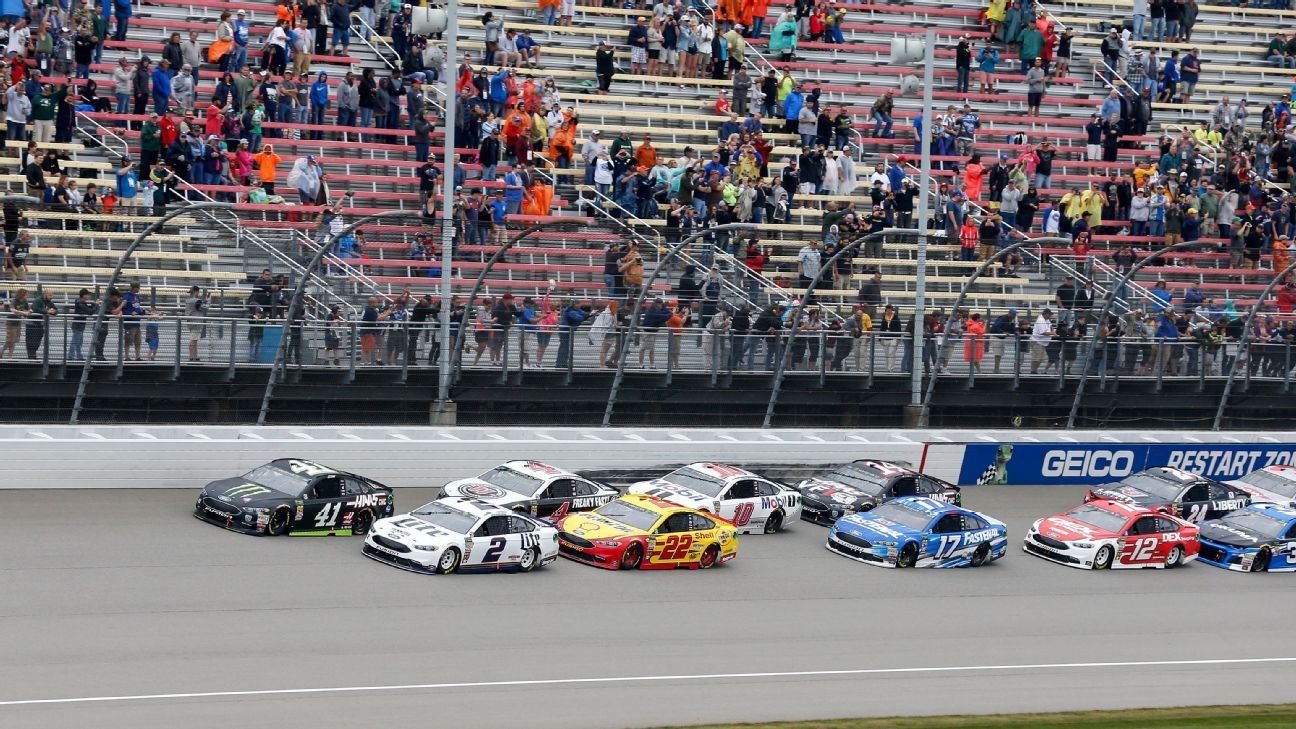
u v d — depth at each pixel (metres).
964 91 174.00
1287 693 79.00
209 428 105.06
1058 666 80.56
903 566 99.81
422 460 108.25
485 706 65.81
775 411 123.62
